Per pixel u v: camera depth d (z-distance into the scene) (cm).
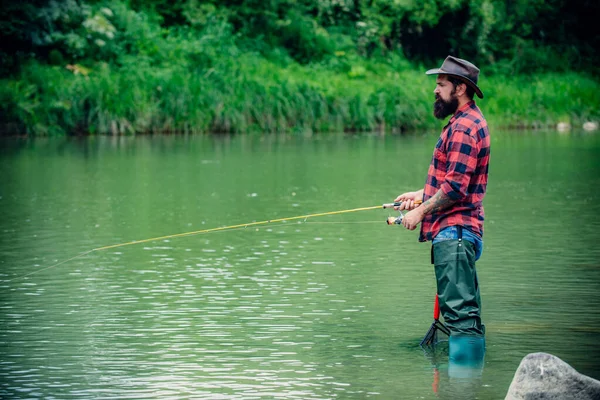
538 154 2894
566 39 5503
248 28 4634
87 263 1220
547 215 1627
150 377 747
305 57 4647
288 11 4759
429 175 859
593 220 1566
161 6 4519
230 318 934
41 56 3941
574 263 1197
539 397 626
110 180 2147
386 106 4056
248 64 4197
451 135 834
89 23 3900
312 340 854
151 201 1791
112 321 924
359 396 698
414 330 888
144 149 3023
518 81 4944
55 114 3588
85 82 3662
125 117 3669
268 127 3900
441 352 812
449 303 836
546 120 4434
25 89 3584
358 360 791
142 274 1150
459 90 841
